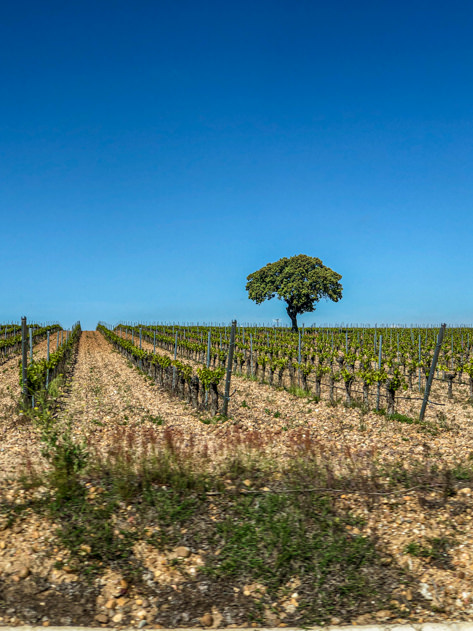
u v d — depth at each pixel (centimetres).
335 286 5962
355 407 1410
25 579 432
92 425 1135
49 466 697
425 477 623
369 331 4819
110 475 614
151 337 4716
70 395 1609
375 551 476
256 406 1445
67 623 388
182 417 1295
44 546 476
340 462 697
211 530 507
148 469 618
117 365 2844
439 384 1978
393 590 425
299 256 6016
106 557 465
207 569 452
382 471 659
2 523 510
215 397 1315
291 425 1178
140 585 434
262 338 4084
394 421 1218
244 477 624
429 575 442
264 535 498
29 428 1065
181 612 404
